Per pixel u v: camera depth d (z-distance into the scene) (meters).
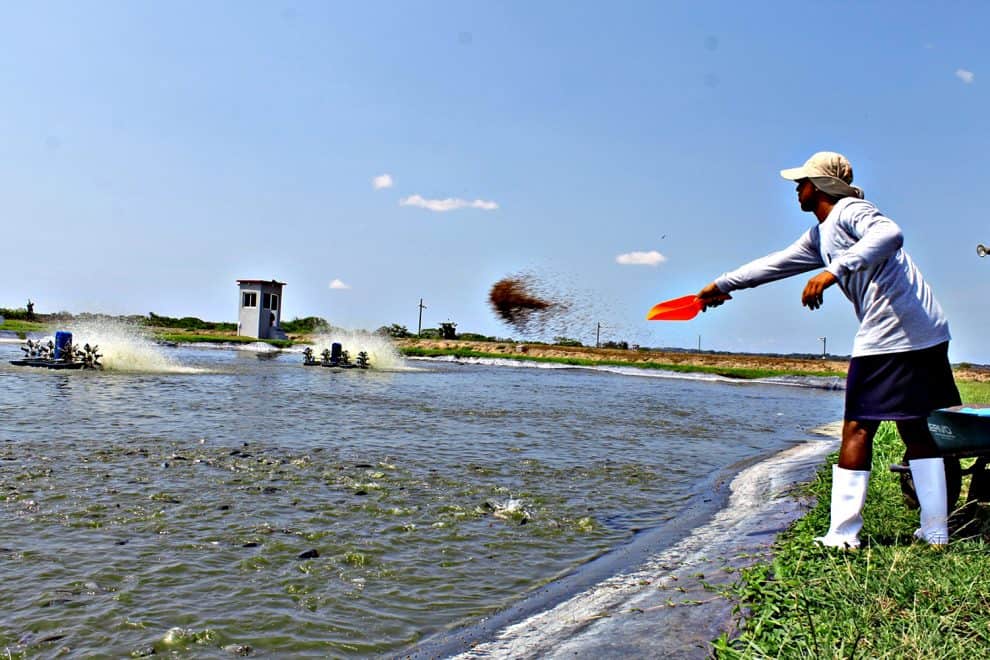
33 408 14.53
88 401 16.25
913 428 4.80
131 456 9.77
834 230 4.89
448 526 7.04
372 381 28.44
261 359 40.56
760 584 4.43
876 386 4.75
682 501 8.67
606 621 4.46
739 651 3.52
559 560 6.15
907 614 3.70
